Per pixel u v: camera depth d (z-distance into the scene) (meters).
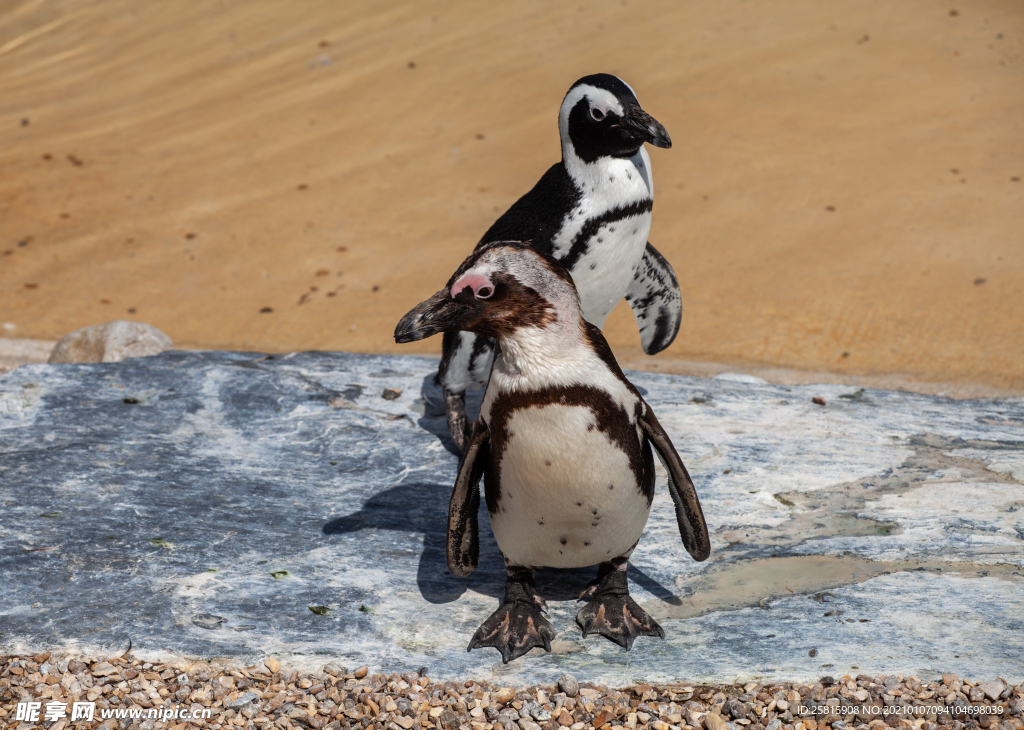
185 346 14.38
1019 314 14.08
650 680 3.87
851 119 21.64
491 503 4.00
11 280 16.80
